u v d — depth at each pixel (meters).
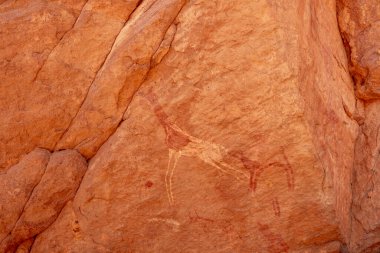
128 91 3.18
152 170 3.19
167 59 3.09
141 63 3.10
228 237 3.22
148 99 3.14
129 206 3.25
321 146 3.12
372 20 3.62
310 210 3.12
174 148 3.13
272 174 3.08
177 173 3.17
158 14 3.04
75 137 3.34
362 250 3.38
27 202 3.34
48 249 3.39
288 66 2.90
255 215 3.17
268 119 2.98
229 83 2.98
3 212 3.35
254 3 2.86
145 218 3.27
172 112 3.10
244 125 3.02
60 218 3.38
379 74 3.57
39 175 3.34
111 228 3.30
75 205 3.35
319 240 3.21
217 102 3.02
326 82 3.35
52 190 3.32
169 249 3.29
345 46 3.75
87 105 3.28
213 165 3.12
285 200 3.12
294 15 3.04
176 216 3.24
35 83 3.37
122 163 3.21
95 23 3.30
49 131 3.37
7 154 3.41
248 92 2.96
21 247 3.45
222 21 2.94
